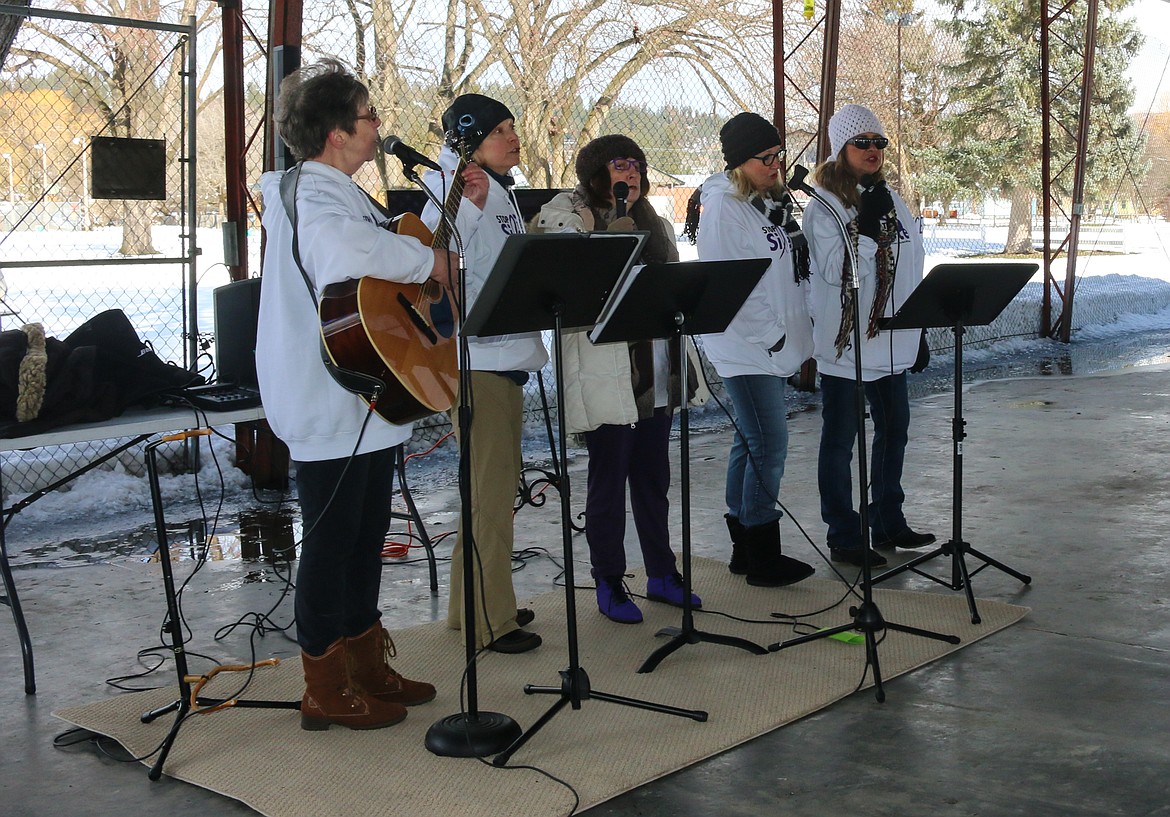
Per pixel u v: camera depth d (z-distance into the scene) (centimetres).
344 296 267
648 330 307
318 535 287
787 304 398
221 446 624
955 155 2170
